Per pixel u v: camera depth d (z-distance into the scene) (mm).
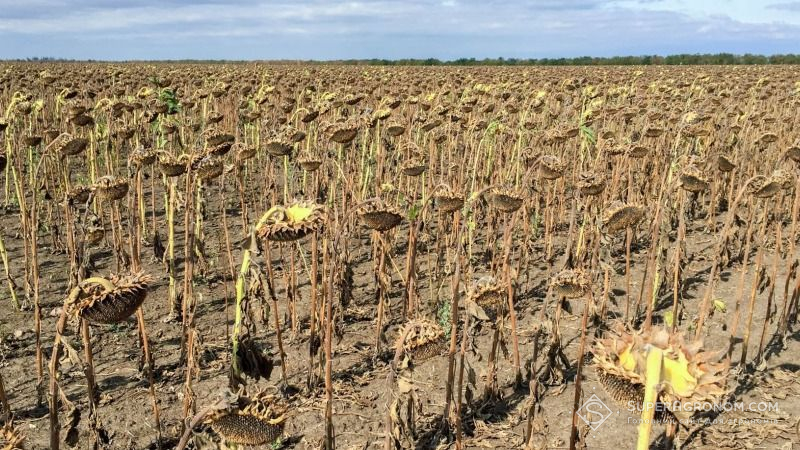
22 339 7465
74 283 6152
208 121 11977
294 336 7617
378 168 11039
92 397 4672
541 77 29531
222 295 9016
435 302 7598
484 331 7871
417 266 9703
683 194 6512
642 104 15297
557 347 6449
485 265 10031
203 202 9148
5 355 7066
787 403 6379
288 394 6496
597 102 11117
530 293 9289
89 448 5367
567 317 8359
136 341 7520
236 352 4801
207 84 19859
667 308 8703
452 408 6180
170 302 8125
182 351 6688
